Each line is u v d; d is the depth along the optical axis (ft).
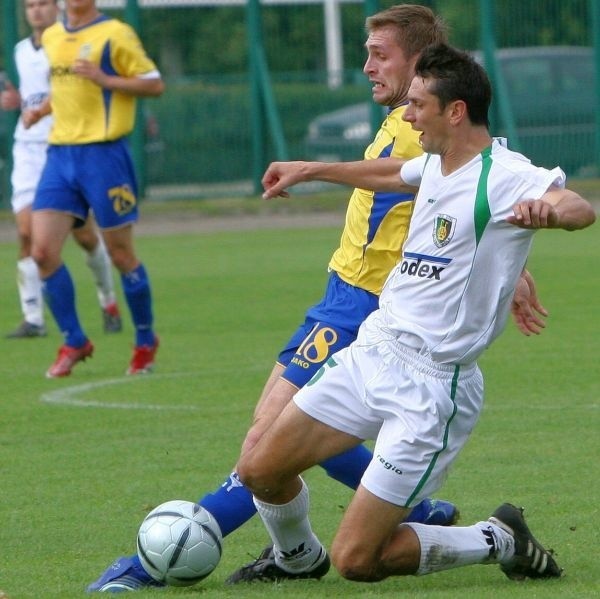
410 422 49.32
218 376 103.09
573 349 111.65
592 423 82.89
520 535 51.72
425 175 50.80
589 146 275.59
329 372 50.98
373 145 58.08
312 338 56.65
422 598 48.52
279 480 50.98
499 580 52.54
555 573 52.37
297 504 51.93
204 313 139.85
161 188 264.52
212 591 51.24
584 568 53.98
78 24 103.45
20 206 128.47
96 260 127.44
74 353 104.63
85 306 151.12
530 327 54.19
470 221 48.91
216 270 179.52
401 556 49.96
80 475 72.59
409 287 50.31
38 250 102.89
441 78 48.96
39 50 129.08
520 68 270.87
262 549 58.65
